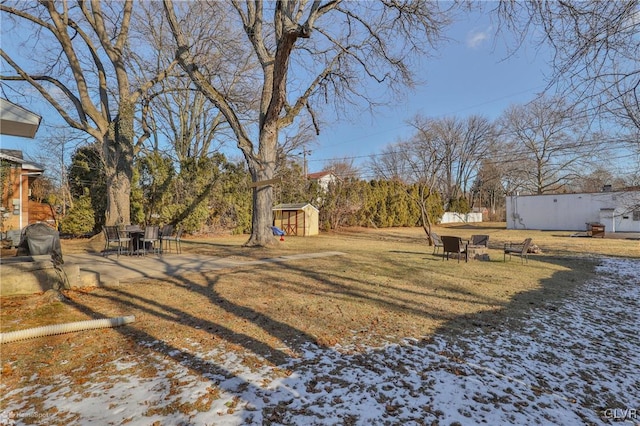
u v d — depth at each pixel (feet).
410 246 51.08
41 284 17.94
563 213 100.17
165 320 14.08
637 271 31.37
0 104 13.09
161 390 8.69
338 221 93.04
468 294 20.42
